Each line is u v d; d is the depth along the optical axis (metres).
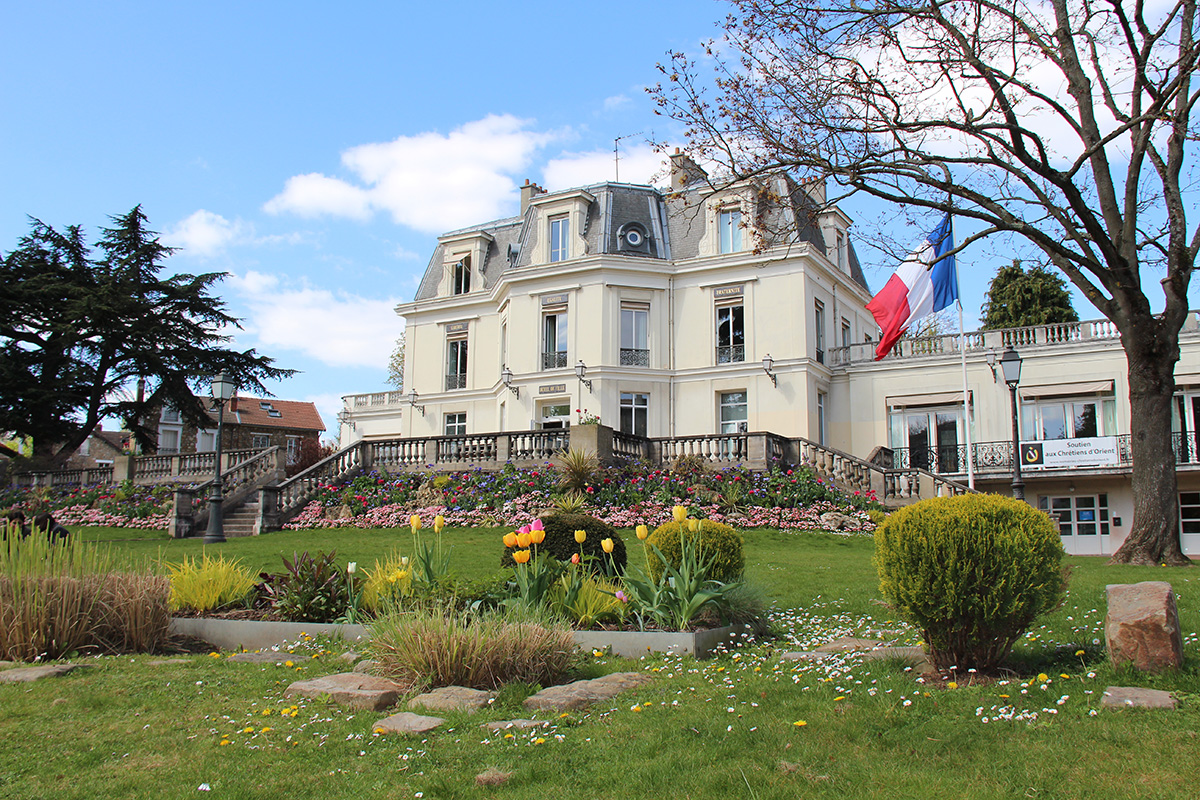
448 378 35.75
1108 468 23.58
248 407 57.38
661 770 4.07
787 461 22.78
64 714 5.34
